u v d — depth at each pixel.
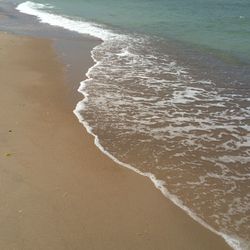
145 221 5.94
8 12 24.72
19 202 6.07
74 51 15.24
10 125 8.55
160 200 6.44
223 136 8.65
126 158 7.63
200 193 6.67
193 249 5.47
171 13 25.91
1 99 9.88
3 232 5.45
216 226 5.93
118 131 8.70
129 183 6.83
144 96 10.81
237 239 5.68
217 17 24.73
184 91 11.32
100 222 5.83
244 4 31.73
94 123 9.04
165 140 8.38
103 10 26.70
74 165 7.24
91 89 11.13
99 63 13.74
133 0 32.22
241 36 19.11
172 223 5.94
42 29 19.55
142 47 16.47
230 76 12.89
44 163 7.21
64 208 6.05
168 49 16.31
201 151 7.98
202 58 15.07
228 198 6.56
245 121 9.45
